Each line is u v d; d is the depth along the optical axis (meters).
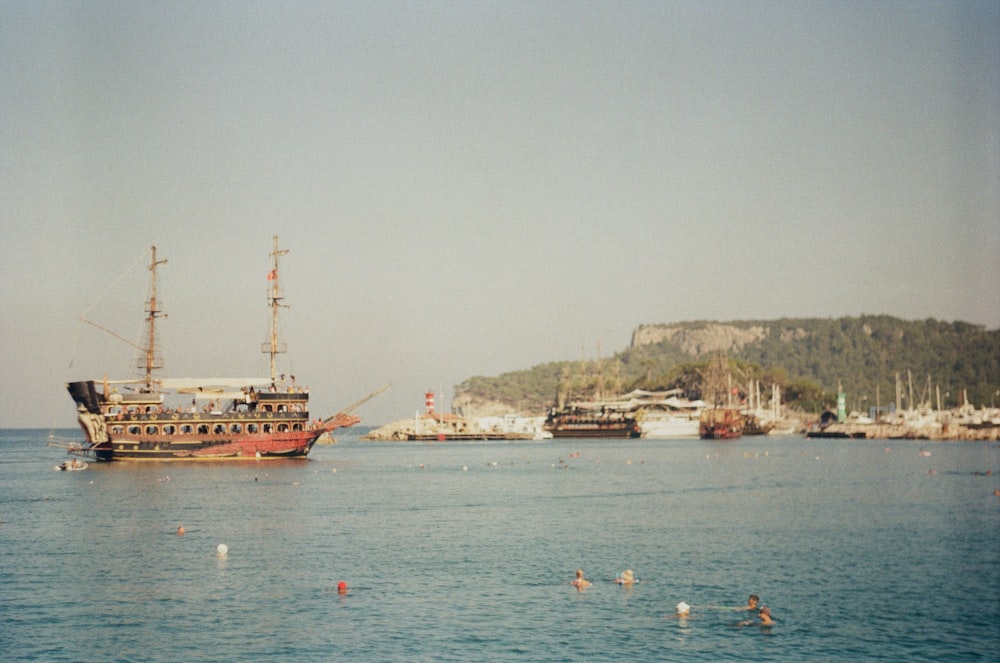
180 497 143.25
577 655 63.00
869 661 62.50
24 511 125.00
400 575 83.62
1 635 66.50
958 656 63.50
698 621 70.31
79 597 75.94
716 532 108.31
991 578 83.38
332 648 63.91
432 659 62.16
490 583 80.81
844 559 91.62
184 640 65.44
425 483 173.62
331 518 119.00
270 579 82.00
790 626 69.25
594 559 91.12
